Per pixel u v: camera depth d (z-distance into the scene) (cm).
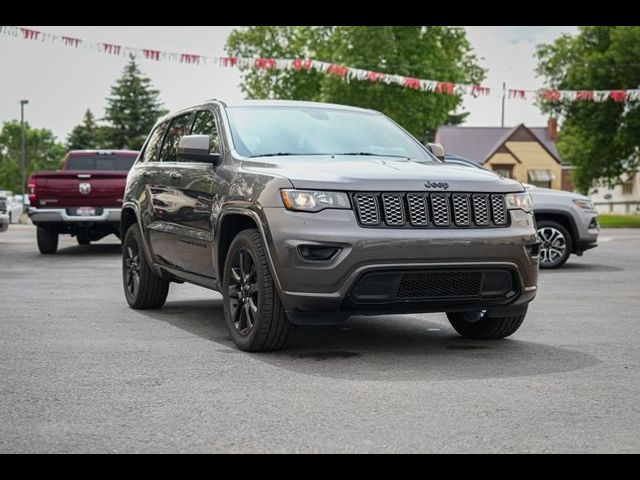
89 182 1505
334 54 4397
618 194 8238
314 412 432
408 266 560
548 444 377
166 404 448
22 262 1421
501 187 601
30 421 415
